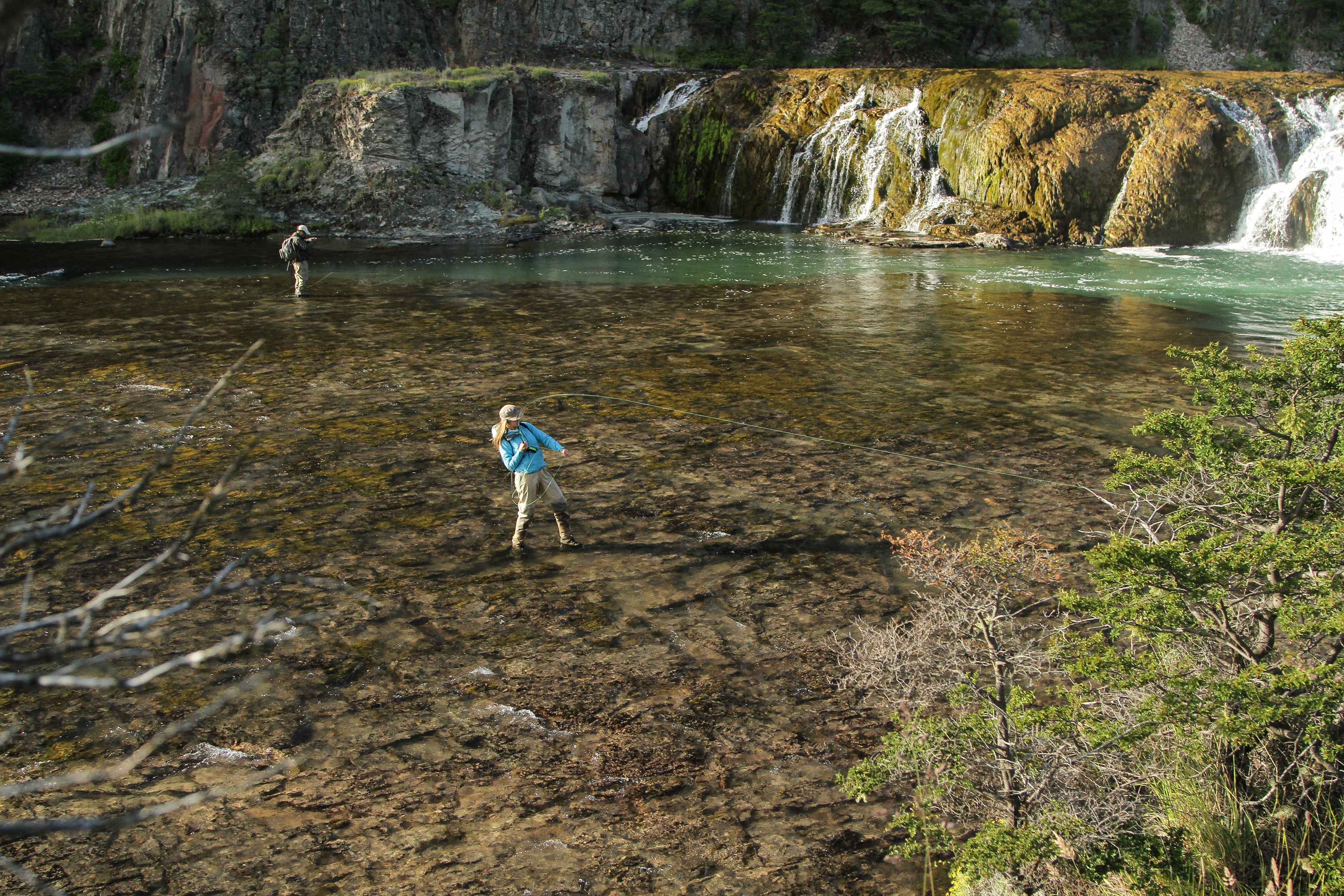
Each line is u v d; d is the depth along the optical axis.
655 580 7.98
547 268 26.08
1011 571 5.89
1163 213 30.66
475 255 28.77
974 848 4.36
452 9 43.41
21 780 5.40
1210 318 18.78
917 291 22.17
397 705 6.22
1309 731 4.54
